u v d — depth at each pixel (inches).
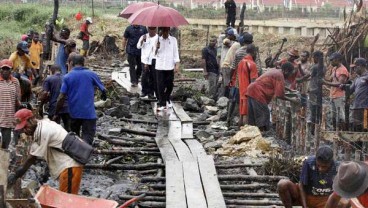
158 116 687.1
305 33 1551.4
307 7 2116.1
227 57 744.3
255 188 466.9
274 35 1507.1
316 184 366.9
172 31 1024.2
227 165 511.5
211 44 800.9
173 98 781.3
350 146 507.2
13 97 494.0
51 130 376.8
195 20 1704.0
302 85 652.7
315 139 525.3
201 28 1652.3
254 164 509.7
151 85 762.2
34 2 2071.9
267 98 603.5
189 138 595.2
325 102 642.8
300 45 1422.2
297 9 1942.7
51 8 1834.4
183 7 2082.9
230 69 684.7
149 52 749.9
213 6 2210.9
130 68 821.2
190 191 440.1
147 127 653.3
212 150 564.4
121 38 1510.8
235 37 773.9
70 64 521.7
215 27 1684.3
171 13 691.4
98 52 1306.6
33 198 324.2
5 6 1769.2
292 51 671.1
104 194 456.8
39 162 499.5
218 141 586.9
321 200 369.4
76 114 490.0
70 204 341.7
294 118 577.3
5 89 490.9
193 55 1320.1
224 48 774.5
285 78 625.6
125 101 737.6
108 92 774.5
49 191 346.0
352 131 551.2
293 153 543.5
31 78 708.7
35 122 377.4
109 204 339.6
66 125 510.0
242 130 573.0
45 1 2108.8
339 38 917.2
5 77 493.0
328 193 366.0
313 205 371.9
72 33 1571.1
